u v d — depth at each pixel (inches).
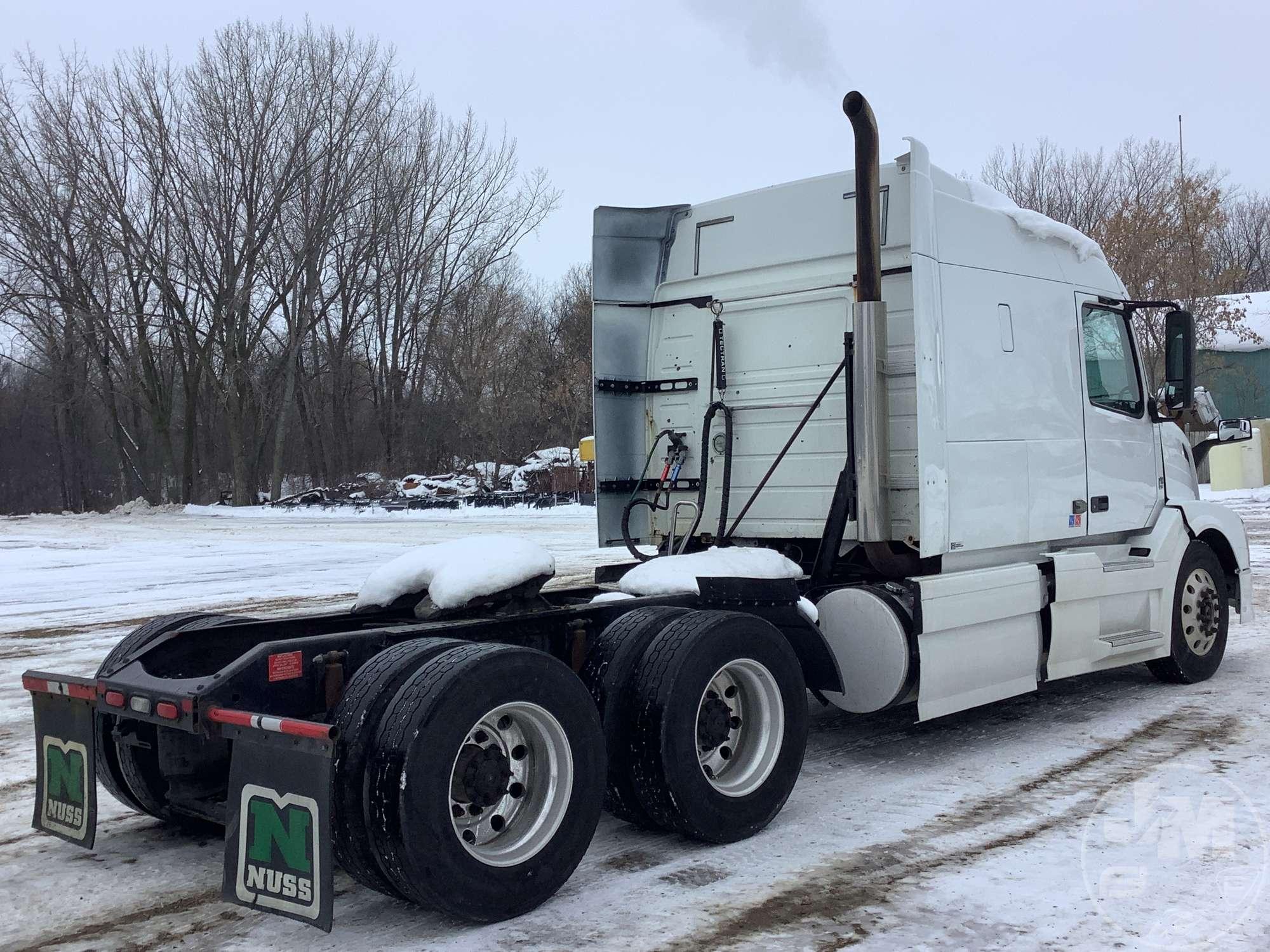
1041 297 244.8
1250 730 231.5
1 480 1904.5
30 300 1544.0
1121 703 262.2
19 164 1486.2
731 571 202.1
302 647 146.2
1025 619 229.5
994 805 185.9
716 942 132.5
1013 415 231.3
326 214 1537.9
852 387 213.3
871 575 224.4
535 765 148.5
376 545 774.5
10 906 149.8
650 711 161.5
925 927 135.5
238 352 1545.3
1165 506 281.0
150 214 1533.0
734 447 248.4
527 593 180.5
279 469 1552.7
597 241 259.1
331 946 134.6
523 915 142.5
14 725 257.3
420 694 134.3
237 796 132.0
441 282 1664.6
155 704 141.2
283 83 1501.0
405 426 1674.5
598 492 257.6
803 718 181.8
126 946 135.9
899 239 220.2
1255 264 2222.0
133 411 1738.4
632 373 265.0
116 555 739.4
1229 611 326.6
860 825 177.3
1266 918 135.7
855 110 201.8
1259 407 1366.9
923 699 203.2
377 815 130.6
